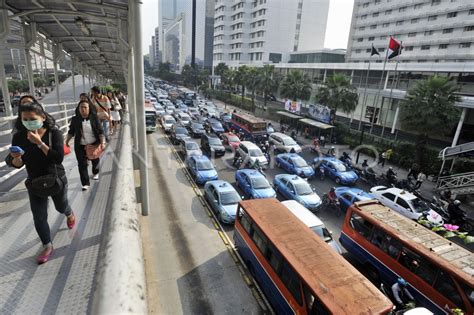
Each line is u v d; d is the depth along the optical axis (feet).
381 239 33.96
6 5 22.63
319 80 155.74
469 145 60.54
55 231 10.87
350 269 25.12
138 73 18.56
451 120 68.54
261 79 157.38
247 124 103.91
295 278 24.71
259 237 31.71
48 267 8.77
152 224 43.29
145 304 4.10
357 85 133.18
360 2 208.54
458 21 151.74
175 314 27.53
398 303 29.12
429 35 166.20
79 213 12.44
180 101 180.86
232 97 205.05
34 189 8.93
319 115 117.08
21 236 10.48
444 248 29.76
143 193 20.03
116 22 27.40
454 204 49.78
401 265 31.09
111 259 4.74
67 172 18.28
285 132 116.37
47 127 9.22
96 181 16.69
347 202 51.96
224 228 43.83
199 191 56.54
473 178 59.88
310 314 22.59
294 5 249.75
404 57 179.83
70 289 7.92
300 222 33.04
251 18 268.41
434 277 27.81
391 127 115.34
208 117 131.13
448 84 68.33
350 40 218.18
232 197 47.91
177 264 34.68
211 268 34.32
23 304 7.29
